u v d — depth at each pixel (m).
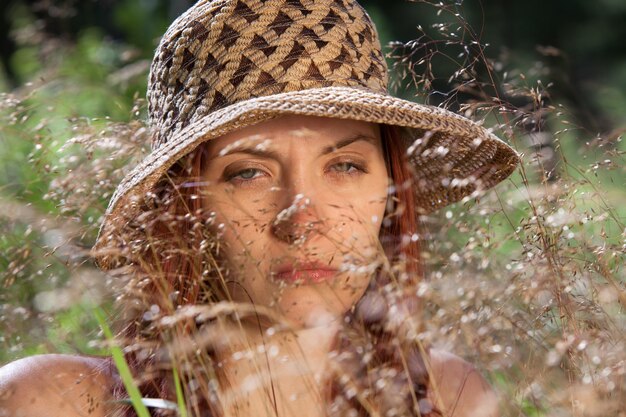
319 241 2.49
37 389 2.70
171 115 2.78
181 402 2.24
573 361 2.28
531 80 6.43
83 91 5.77
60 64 6.94
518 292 2.28
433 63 8.65
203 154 2.62
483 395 3.01
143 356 2.53
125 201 2.60
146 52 9.13
